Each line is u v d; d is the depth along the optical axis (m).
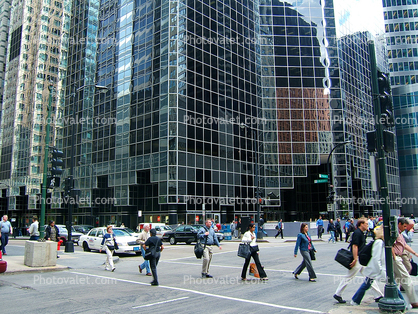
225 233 31.16
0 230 18.12
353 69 58.31
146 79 41.84
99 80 49.62
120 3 47.88
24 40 71.88
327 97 52.09
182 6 41.28
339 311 6.86
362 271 7.61
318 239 29.17
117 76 46.38
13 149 68.62
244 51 48.97
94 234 21.36
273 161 49.38
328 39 54.25
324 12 55.06
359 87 59.31
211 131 41.97
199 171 39.62
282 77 51.91
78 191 20.92
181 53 40.19
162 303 7.96
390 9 87.00
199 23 42.94
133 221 42.41
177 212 37.91
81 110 51.84
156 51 41.12
